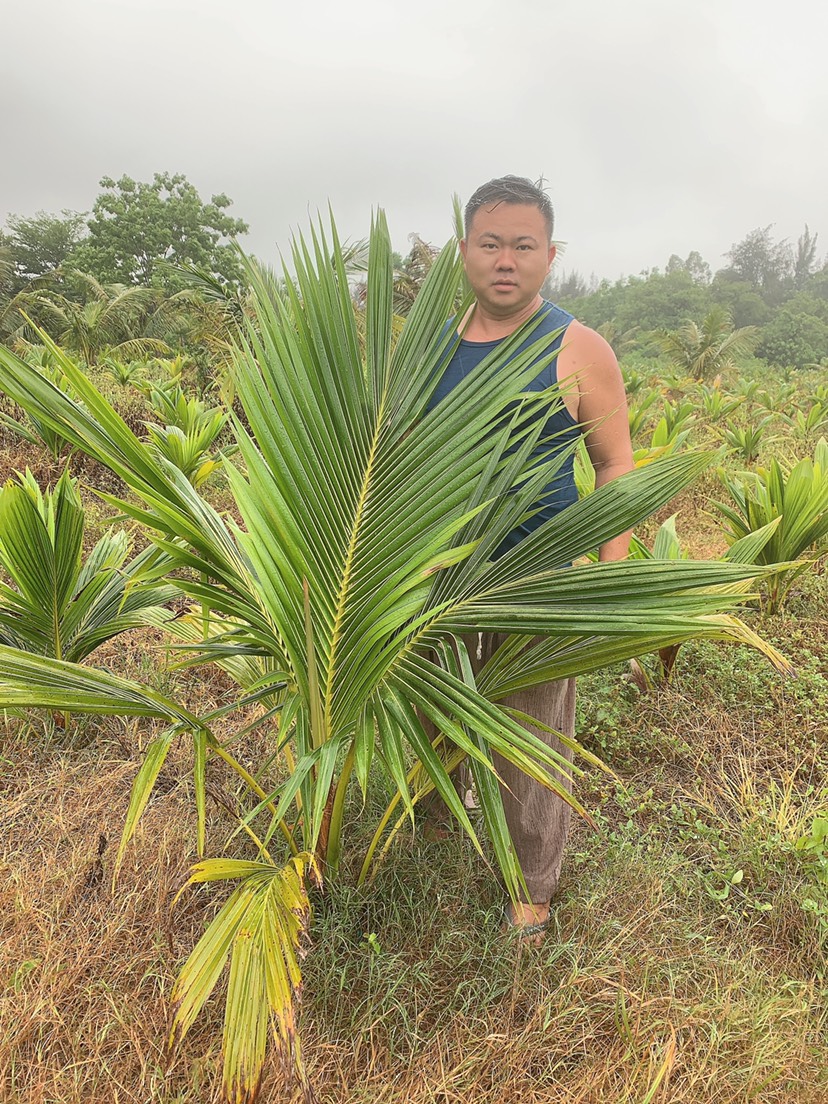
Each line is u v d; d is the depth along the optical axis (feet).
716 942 6.25
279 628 4.61
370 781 7.46
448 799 3.97
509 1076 4.87
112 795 7.69
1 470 17.70
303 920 4.06
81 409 4.25
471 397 4.82
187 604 11.55
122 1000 5.28
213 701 9.63
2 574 11.51
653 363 99.81
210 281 28.86
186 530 4.54
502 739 3.98
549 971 5.74
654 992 5.64
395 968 5.55
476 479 4.53
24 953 5.65
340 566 4.61
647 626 4.05
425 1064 4.92
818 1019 5.49
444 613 4.73
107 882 6.40
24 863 6.60
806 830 7.62
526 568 4.89
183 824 7.17
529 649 5.53
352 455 4.77
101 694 4.63
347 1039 5.12
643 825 7.94
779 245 281.13
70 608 8.79
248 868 4.84
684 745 9.23
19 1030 4.98
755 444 23.44
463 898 6.27
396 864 6.51
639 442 26.32
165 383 24.64
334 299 4.64
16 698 4.20
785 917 6.55
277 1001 3.54
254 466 4.21
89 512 15.93
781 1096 4.89
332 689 4.91
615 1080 4.93
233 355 4.47
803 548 12.57
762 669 10.96
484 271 5.07
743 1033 5.22
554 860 6.10
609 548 5.92
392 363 5.26
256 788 5.64
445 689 4.35
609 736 9.46
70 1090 4.66
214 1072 4.76
